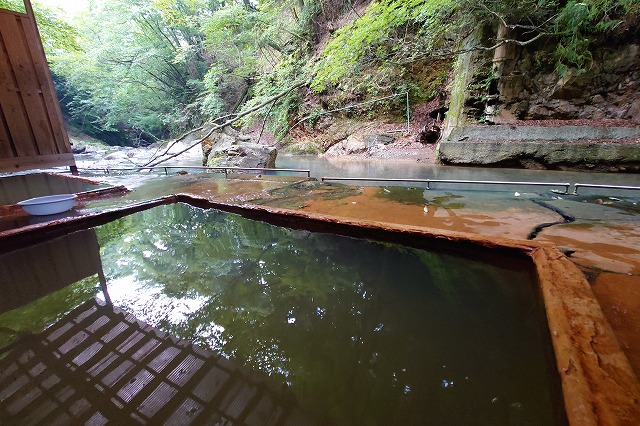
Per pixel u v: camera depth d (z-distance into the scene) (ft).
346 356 3.78
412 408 2.97
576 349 2.77
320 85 25.32
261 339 4.20
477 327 4.10
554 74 16.74
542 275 4.25
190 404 3.19
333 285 5.58
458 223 7.29
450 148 18.19
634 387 2.32
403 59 22.90
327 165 22.02
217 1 42.24
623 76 14.90
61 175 18.81
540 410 2.81
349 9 33.30
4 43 12.86
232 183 14.83
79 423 3.01
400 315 4.53
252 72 40.40
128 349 4.09
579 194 9.79
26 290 5.82
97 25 46.55
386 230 6.70
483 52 19.22
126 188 14.03
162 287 5.83
